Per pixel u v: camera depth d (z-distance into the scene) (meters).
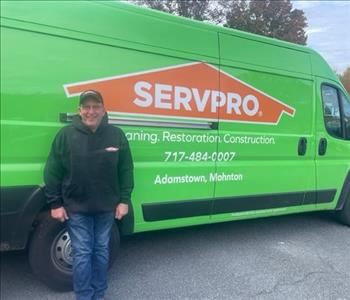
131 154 4.41
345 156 6.96
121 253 5.41
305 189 6.41
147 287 4.56
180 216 5.13
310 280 4.98
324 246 6.17
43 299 4.19
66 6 4.16
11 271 4.71
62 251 4.28
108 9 4.43
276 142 5.98
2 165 3.89
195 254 5.52
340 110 6.87
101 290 4.05
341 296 4.64
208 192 5.34
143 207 4.83
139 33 4.65
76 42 4.22
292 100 6.16
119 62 4.51
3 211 3.90
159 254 5.45
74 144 3.72
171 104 4.92
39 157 4.06
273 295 4.57
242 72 5.56
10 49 3.87
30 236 4.22
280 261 5.48
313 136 6.46
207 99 5.23
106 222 3.99
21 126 3.94
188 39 5.04
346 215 7.18
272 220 7.34
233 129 5.52
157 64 4.79
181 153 5.07
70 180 3.78
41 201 4.06
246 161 5.71
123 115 4.57
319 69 6.57
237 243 6.03
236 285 4.73
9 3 3.86
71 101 4.20
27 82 3.96
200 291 4.55
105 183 3.86
